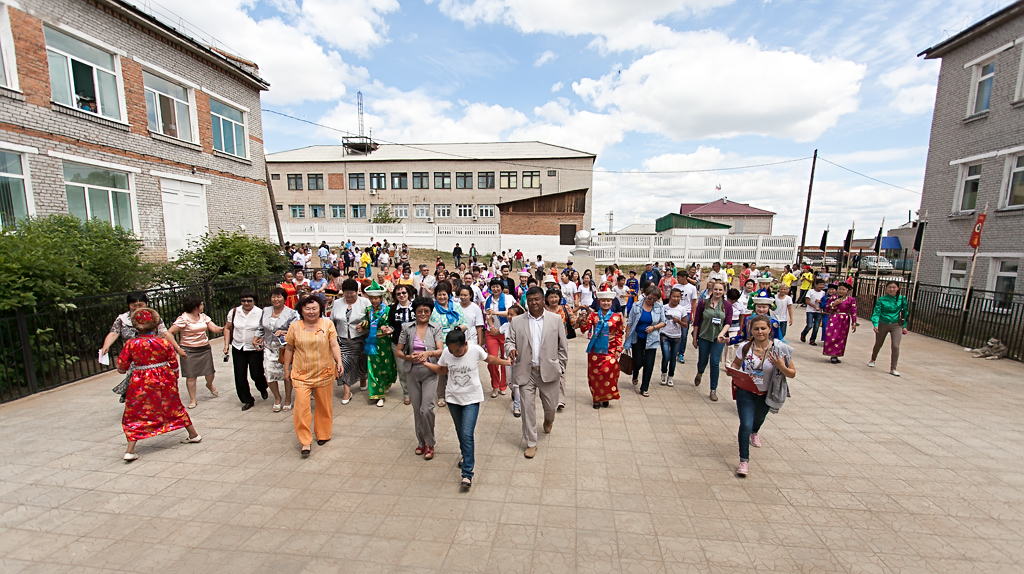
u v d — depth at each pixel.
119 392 4.66
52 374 6.81
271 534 3.28
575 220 34.91
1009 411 5.98
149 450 4.68
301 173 44.69
